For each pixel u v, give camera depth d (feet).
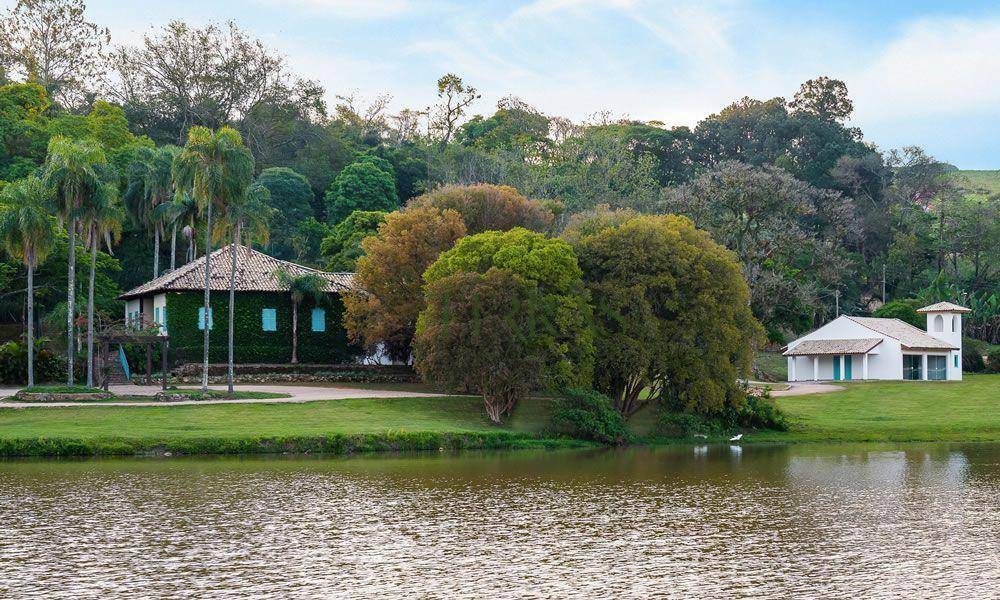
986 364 365.40
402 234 224.12
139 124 430.20
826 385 285.02
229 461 141.90
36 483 120.47
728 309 189.88
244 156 185.16
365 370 241.55
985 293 434.30
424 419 174.19
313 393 199.62
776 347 394.32
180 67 439.63
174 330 236.43
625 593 73.87
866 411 221.25
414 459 147.95
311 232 385.29
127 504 107.24
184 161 183.42
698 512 106.52
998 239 444.96
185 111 435.94
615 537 93.25
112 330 202.90
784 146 547.08
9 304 270.46
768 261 336.29
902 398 245.04
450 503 110.52
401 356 252.62
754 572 80.02
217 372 230.68
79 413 163.43
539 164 468.34
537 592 74.02
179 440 148.77
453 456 152.66
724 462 150.30
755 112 565.53
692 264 189.16
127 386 210.38
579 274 186.19
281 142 458.09
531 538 92.68
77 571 78.69
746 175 323.78
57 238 253.03
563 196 412.77
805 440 186.50
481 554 85.97
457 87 567.18
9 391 200.44
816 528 97.91
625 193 432.66
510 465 142.82
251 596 72.13
